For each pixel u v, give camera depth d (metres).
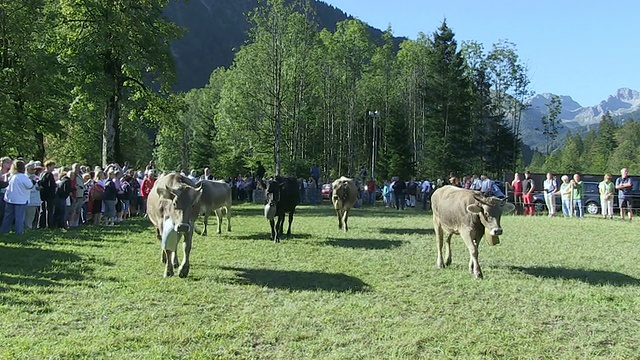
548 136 63.03
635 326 6.95
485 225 9.57
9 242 12.85
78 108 28.64
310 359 5.66
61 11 27.42
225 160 54.19
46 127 29.05
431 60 55.81
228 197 16.28
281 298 8.08
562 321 7.16
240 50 46.91
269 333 6.41
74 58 27.59
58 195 15.86
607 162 88.38
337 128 60.88
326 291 8.55
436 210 10.77
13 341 5.95
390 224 19.58
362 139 64.19
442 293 8.55
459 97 54.47
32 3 26.42
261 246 13.38
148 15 29.44
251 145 48.69
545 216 25.12
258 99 43.28
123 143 51.78
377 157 60.31
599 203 31.09
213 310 7.41
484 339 6.36
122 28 27.31
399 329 6.64
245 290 8.57
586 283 9.41
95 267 10.15
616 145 109.31
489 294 8.52
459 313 7.46
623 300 8.22
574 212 24.98
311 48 43.28
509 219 22.86
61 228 15.86
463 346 6.12
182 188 9.26
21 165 14.23
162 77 30.55
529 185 26.25
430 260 11.53
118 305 7.53
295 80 43.34
